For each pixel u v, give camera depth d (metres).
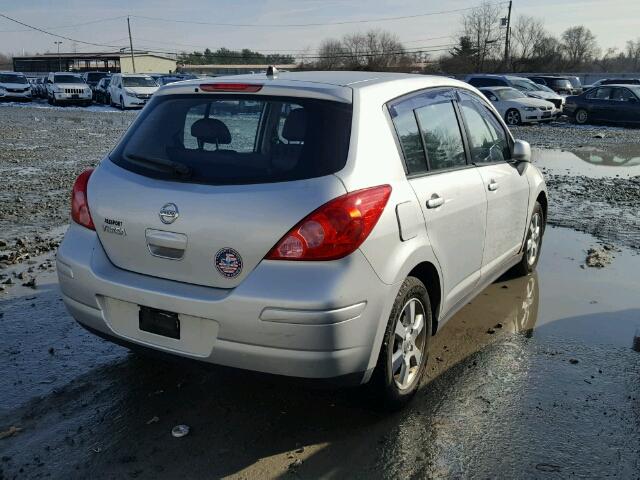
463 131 4.19
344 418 3.37
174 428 3.24
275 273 2.79
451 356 4.17
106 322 3.22
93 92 38.50
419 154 3.54
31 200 9.19
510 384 3.79
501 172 4.60
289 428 3.27
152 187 3.09
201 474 2.89
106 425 3.28
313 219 2.78
